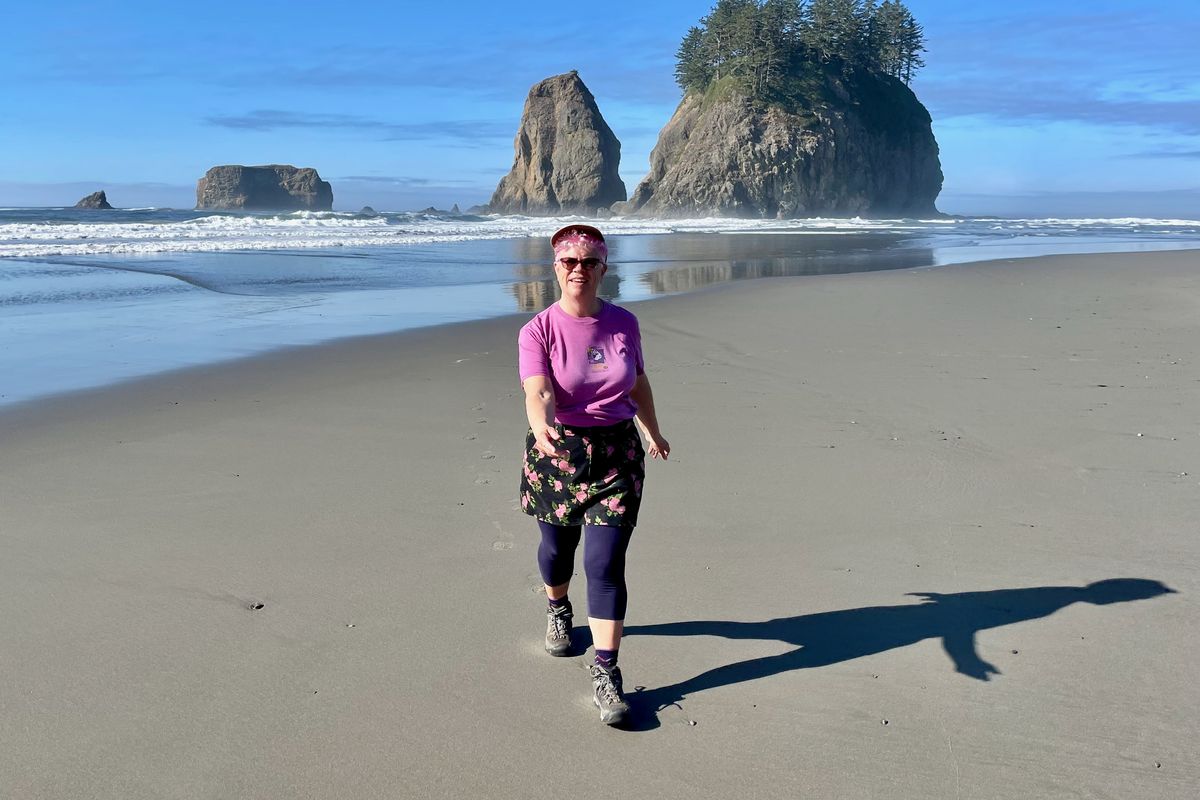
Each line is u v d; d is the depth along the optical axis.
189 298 14.17
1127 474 5.20
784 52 110.75
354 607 3.59
